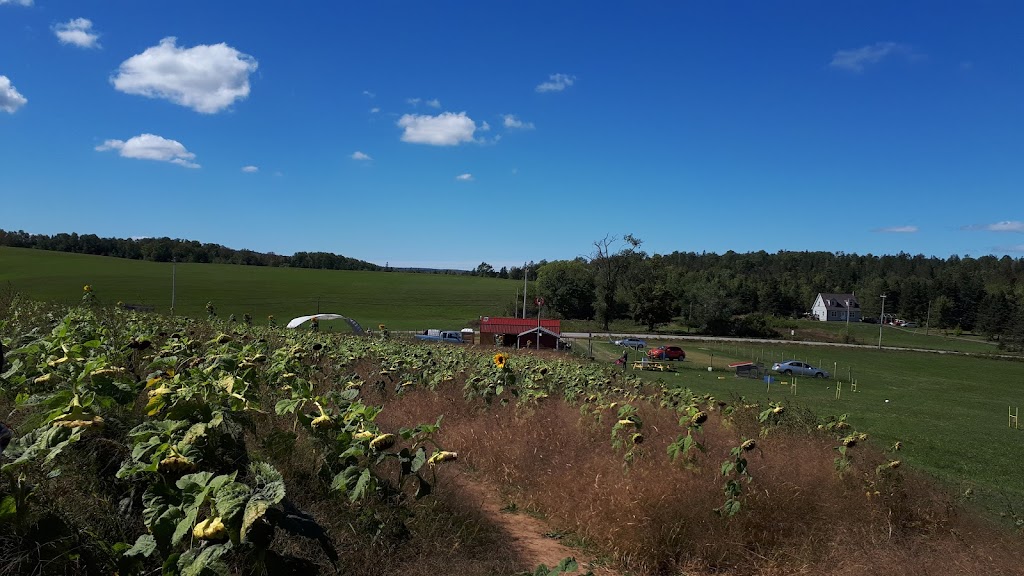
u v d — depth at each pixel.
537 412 7.86
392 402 8.12
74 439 2.67
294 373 5.63
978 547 5.03
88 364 3.39
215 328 11.01
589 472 5.70
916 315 110.81
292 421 4.95
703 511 4.95
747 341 72.12
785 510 5.05
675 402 8.45
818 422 7.90
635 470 5.41
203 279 92.38
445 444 7.07
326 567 3.30
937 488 6.13
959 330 99.69
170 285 81.31
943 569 4.55
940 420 24.11
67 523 2.51
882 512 5.33
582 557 4.73
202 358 4.77
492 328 49.75
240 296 79.50
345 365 8.82
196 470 2.75
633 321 86.56
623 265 86.69
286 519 2.42
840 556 4.60
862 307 123.31
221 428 3.09
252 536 2.31
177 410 3.09
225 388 3.53
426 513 4.45
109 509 2.93
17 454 2.62
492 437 7.00
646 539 4.76
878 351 68.44
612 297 84.00
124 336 5.75
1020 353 74.44
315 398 3.98
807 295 125.38
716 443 6.08
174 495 2.60
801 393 33.78
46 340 4.72
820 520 5.07
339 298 86.69
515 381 9.70
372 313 76.81
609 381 10.84
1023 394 40.84
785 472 5.48
